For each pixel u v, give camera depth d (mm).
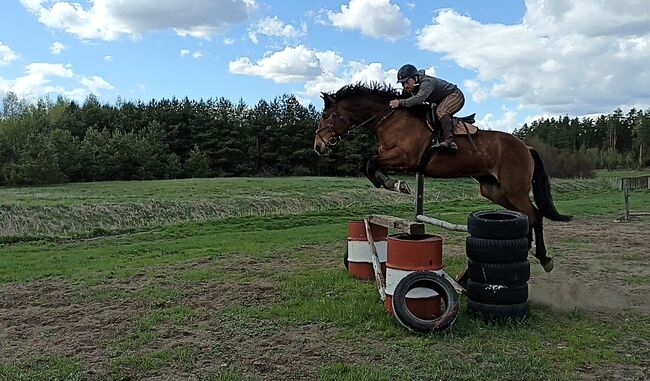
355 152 52750
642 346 5039
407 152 6539
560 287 7629
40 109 63250
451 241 12797
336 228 16641
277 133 58844
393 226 6680
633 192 32750
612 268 9227
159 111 62625
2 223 16219
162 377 4355
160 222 18984
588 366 4523
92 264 10297
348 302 6590
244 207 22531
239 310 6355
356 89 6836
